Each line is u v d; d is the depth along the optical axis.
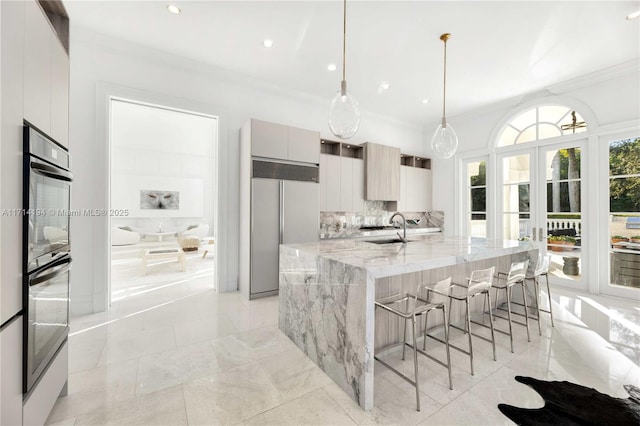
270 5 2.56
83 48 3.03
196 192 9.16
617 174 3.66
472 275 2.06
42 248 1.41
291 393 1.80
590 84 3.82
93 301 3.14
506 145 4.85
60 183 1.64
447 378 1.96
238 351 2.33
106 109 3.13
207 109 3.75
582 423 1.53
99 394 1.77
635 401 1.71
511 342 2.35
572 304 3.43
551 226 4.29
